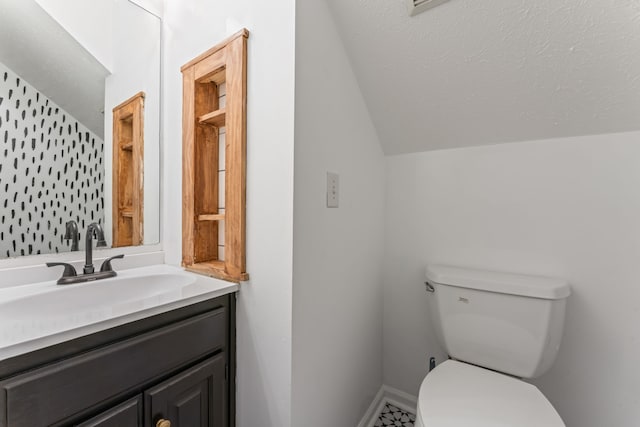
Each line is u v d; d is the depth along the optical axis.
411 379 1.42
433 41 0.98
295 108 0.82
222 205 1.17
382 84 1.17
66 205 1.03
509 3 0.83
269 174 0.88
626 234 0.96
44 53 0.98
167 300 0.78
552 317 0.95
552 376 1.09
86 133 1.08
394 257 1.46
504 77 0.98
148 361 0.72
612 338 0.99
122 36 1.17
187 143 1.14
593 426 1.03
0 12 0.89
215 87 1.17
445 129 1.23
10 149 0.91
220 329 0.92
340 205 1.08
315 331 0.95
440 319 1.15
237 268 0.95
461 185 1.27
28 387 0.54
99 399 0.64
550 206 1.09
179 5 1.21
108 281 0.96
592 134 1.00
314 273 0.94
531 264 1.12
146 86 1.25
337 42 1.05
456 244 1.29
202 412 0.85
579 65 0.88
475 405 0.82
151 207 1.26
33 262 0.94
